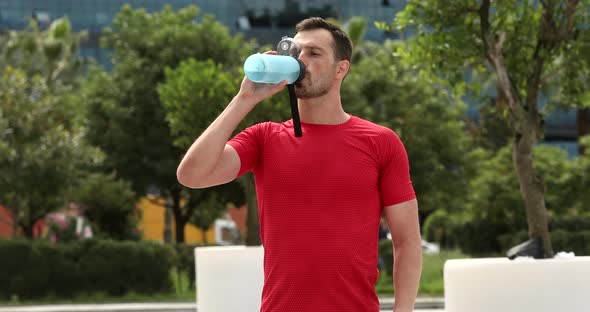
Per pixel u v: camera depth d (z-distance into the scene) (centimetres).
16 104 2464
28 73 4600
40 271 2194
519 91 1046
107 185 2895
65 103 2867
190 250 2369
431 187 2767
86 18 8288
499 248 3155
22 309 1903
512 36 1030
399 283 369
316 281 346
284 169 353
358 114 2611
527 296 754
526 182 950
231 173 359
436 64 1032
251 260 1141
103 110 3041
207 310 1156
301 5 8744
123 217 3041
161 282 2288
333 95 362
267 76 339
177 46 3002
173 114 1644
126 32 3103
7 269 2180
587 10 994
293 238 348
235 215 3266
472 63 1063
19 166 2427
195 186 354
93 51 8244
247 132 366
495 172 3206
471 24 1018
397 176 364
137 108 2977
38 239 2269
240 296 1142
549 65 1038
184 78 1608
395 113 2794
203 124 1609
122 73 3055
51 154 2459
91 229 3072
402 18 1034
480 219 3191
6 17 8219
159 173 2970
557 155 3366
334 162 352
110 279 2245
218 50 3006
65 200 2789
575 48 994
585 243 2434
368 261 353
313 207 349
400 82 2816
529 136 971
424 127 2792
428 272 2739
